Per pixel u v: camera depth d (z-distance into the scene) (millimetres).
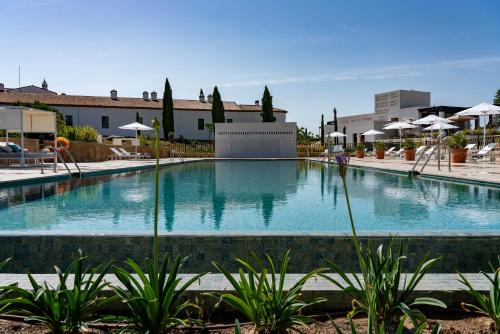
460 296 2615
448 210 7590
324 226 6340
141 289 2186
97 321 2318
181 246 4445
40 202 8711
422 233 4383
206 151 34812
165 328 2250
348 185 11992
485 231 4496
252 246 4422
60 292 2238
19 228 6211
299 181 13508
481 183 10656
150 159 27375
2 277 2924
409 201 8695
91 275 2381
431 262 2420
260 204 8555
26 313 2359
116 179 13812
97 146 23156
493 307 2291
